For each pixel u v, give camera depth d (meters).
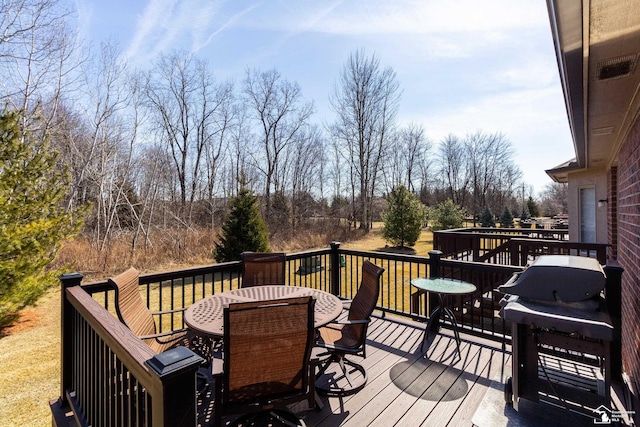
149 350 1.33
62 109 10.01
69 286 2.51
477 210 32.19
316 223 21.25
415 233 15.03
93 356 1.93
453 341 3.52
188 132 17.33
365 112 22.27
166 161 14.98
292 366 1.92
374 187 23.66
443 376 2.80
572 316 1.97
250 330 1.77
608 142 4.07
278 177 21.34
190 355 1.10
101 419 1.76
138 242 11.79
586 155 4.97
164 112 16.11
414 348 3.36
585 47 1.60
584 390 2.13
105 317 1.75
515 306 2.15
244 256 3.77
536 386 2.22
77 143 10.73
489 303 5.80
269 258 3.85
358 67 22.00
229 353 1.76
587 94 2.30
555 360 2.59
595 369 2.42
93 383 1.93
